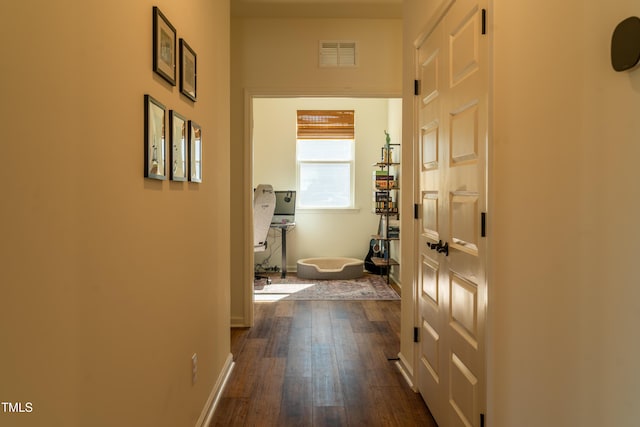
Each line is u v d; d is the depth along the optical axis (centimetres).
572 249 109
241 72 397
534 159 128
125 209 124
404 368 291
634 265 87
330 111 695
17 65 77
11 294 76
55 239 89
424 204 251
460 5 189
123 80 123
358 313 445
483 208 164
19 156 78
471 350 176
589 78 102
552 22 118
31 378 82
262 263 694
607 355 95
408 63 285
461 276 188
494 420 156
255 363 310
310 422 229
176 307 174
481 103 166
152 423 147
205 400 224
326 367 303
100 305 109
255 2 364
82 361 100
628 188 88
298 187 702
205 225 224
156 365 151
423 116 252
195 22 207
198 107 212
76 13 98
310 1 362
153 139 144
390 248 654
